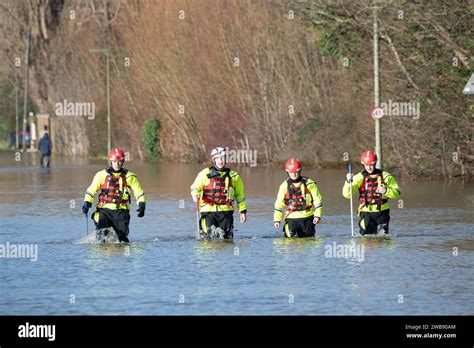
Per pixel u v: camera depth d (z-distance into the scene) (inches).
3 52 7613.2
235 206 2203.5
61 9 7258.9
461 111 3009.4
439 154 3031.5
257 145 4188.0
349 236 1608.0
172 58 4886.8
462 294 1075.3
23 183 3253.0
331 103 3917.3
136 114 5374.0
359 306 1018.1
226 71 4490.7
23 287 1152.2
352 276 1198.3
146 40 5142.7
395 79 3174.2
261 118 4220.0
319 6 3405.5
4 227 1835.6
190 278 1198.3
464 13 2979.8
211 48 4606.3
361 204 1611.7
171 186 2967.5
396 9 3068.4
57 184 3189.0
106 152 5905.5
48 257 1398.9
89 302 1056.8
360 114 3479.3
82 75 6141.7
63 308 1029.8
